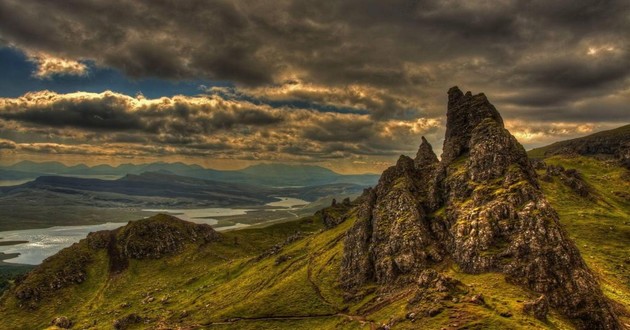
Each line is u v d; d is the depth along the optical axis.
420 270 168.88
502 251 148.00
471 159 199.62
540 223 145.62
